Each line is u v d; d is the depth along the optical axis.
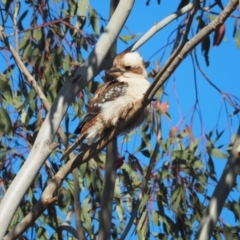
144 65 10.98
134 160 11.66
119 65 10.82
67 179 11.73
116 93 9.98
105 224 9.88
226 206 11.55
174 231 11.87
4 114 10.01
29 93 11.27
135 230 12.02
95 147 8.77
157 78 8.38
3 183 11.73
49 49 11.69
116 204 11.94
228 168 9.91
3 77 10.20
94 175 11.82
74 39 11.71
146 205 11.84
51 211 11.71
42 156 8.47
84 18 11.59
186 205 11.78
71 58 11.68
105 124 9.81
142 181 11.38
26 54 11.68
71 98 8.98
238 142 10.05
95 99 10.02
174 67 8.12
